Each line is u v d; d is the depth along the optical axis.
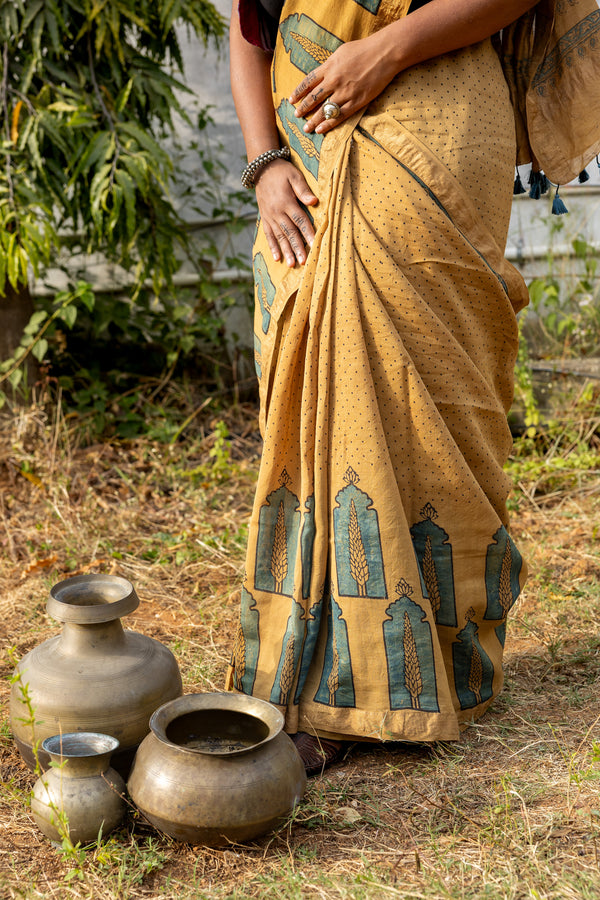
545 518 3.61
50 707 1.76
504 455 2.12
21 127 4.00
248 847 1.63
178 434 4.35
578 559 3.15
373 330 1.88
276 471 2.00
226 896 1.50
